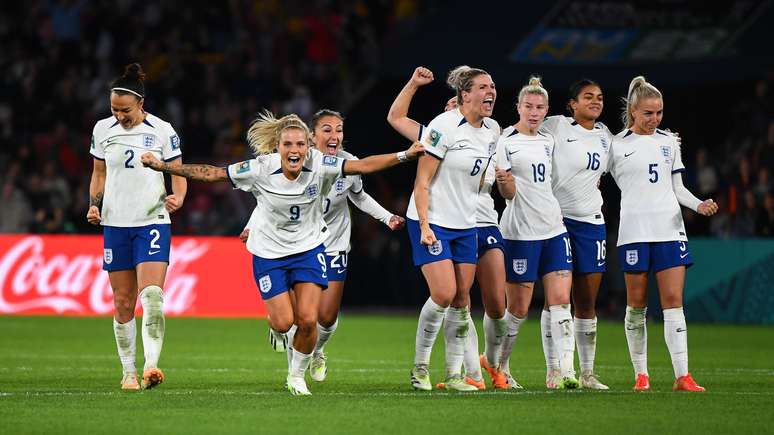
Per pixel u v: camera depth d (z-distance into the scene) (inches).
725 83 3383.4
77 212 3614.7
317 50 4377.5
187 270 3221.0
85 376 1674.5
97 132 1523.1
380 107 3759.8
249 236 1407.5
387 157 1360.7
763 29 3334.2
